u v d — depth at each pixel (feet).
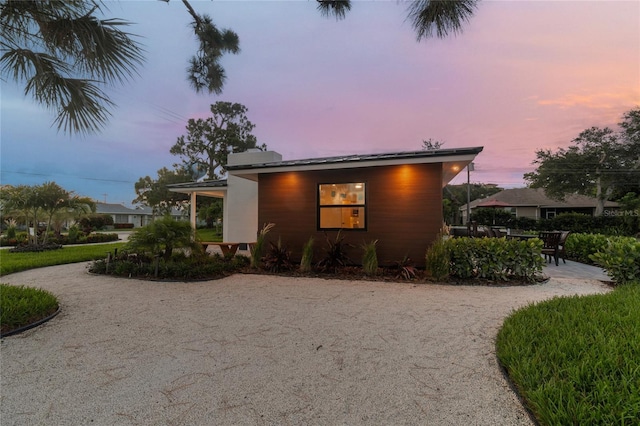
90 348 8.48
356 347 8.45
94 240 51.21
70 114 11.49
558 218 59.11
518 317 9.59
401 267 18.65
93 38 9.51
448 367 7.23
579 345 7.01
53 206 38.52
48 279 18.62
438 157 19.24
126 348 8.48
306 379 6.73
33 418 5.39
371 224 21.43
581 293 14.14
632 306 9.74
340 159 20.86
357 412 5.52
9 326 9.88
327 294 14.65
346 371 7.09
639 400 4.85
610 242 17.80
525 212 83.46
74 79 10.98
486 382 6.53
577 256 26.84
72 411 5.60
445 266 17.15
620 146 65.62
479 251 17.38
